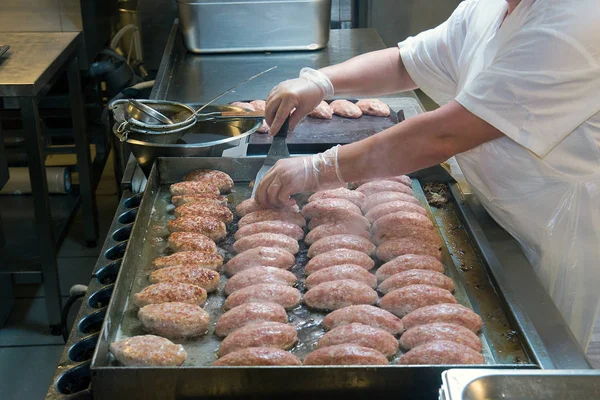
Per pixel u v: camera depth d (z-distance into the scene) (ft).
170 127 6.46
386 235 5.74
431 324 4.58
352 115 8.23
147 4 13.14
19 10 10.50
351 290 4.94
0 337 9.62
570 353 4.37
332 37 11.34
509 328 4.72
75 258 11.46
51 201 11.66
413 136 5.14
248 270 5.24
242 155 7.25
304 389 3.92
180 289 4.94
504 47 4.87
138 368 3.85
